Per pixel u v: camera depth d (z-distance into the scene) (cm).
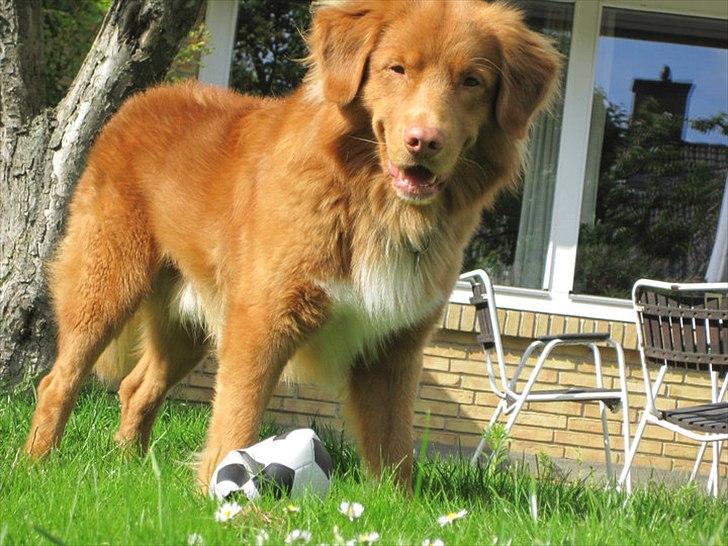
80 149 278
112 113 277
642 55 365
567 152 362
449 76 206
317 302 212
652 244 365
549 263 361
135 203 237
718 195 365
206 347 251
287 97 231
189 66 354
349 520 190
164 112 241
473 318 346
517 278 363
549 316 346
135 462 225
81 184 244
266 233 212
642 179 365
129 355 251
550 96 214
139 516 185
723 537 195
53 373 236
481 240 363
